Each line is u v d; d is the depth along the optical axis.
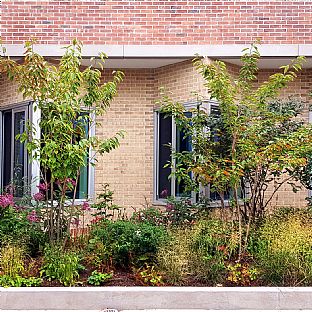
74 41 7.11
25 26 10.48
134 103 11.51
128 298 6.09
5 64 7.07
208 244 7.03
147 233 6.88
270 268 6.48
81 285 6.37
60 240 7.39
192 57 10.34
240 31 10.49
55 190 8.25
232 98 7.43
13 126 10.93
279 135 7.87
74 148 6.70
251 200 8.19
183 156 8.28
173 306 6.09
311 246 6.79
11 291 6.06
